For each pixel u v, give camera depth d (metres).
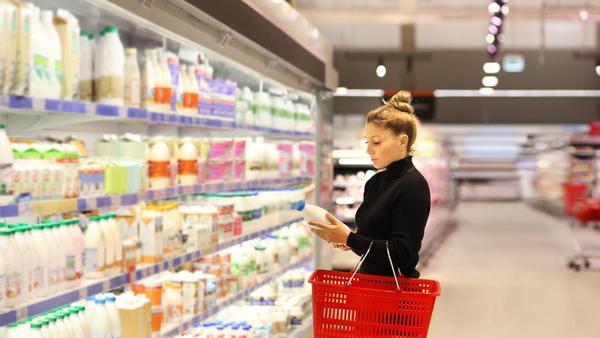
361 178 11.19
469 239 16.94
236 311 5.78
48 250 3.04
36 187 2.91
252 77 5.50
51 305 2.98
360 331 3.20
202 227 4.58
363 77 15.13
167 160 4.16
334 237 3.52
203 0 3.84
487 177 32.53
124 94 3.70
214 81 4.82
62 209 3.05
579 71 15.25
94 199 3.32
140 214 3.96
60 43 3.13
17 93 2.78
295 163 6.68
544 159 27.09
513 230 19.09
